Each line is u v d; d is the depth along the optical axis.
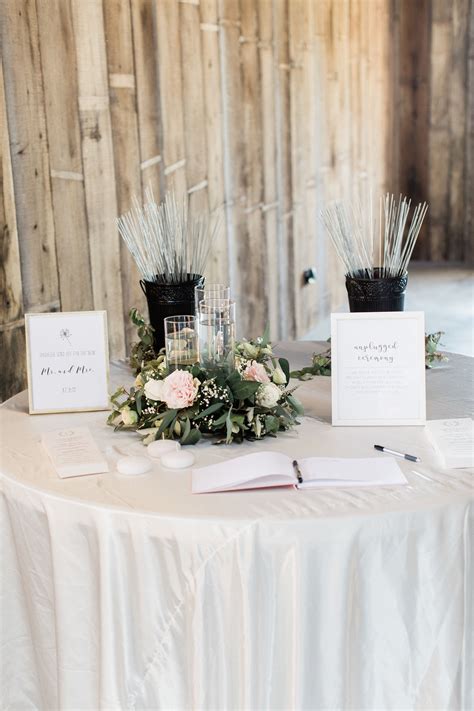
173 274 2.80
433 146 8.25
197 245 2.99
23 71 3.27
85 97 3.62
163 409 2.19
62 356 2.42
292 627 1.78
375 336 2.24
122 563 1.84
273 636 1.80
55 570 1.93
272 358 2.35
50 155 3.45
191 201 4.44
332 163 6.33
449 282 7.64
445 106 8.14
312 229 6.05
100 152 3.73
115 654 1.87
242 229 5.01
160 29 4.08
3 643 2.16
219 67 4.64
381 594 1.79
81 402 2.43
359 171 6.94
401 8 8.00
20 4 3.24
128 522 1.81
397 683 1.84
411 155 8.31
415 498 1.82
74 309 3.64
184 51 4.29
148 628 1.84
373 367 2.24
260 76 5.10
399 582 1.80
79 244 3.65
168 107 4.18
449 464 1.97
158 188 4.15
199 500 1.84
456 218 8.37
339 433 2.21
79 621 1.94
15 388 3.36
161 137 4.14
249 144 5.02
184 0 4.25
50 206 3.47
